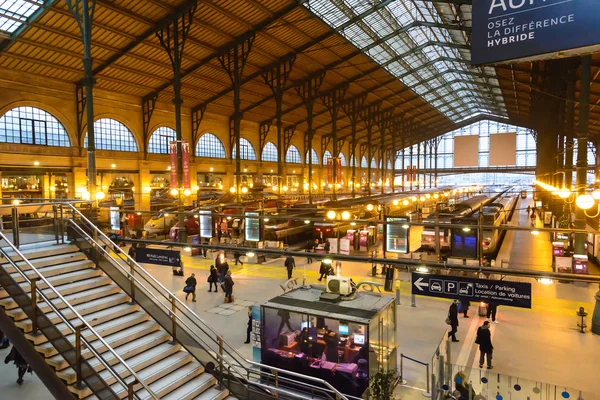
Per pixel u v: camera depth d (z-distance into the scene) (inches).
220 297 739.4
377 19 1262.3
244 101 1638.8
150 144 1428.4
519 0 289.7
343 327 406.3
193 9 974.4
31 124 1076.5
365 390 383.6
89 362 270.2
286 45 1284.4
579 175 743.7
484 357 492.1
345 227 1199.6
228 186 1764.3
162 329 338.6
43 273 314.2
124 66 1142.3
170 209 1179.3
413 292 443.5
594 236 961.5
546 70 1192.8
